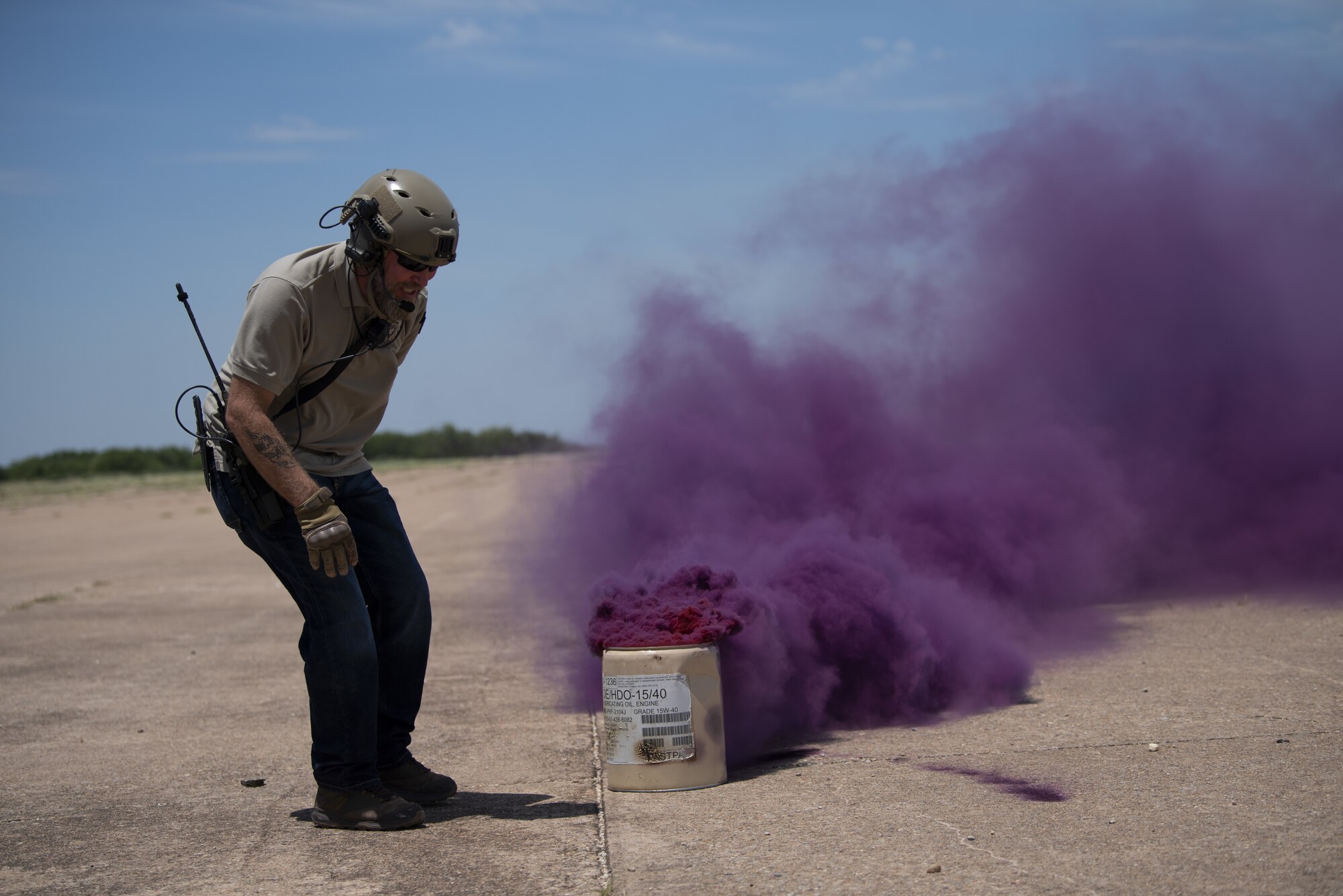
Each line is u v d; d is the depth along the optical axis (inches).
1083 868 107.7
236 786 161.2
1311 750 143.9
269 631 324.2
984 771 144.0
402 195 128.2
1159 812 122.9
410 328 142.2
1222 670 195.5
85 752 187.5
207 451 134.4
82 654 292.8
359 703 135.0
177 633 325.7
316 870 121.2
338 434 138.5
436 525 739.4
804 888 107.2
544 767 162.4
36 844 136.0
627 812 134.9
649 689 142.9
